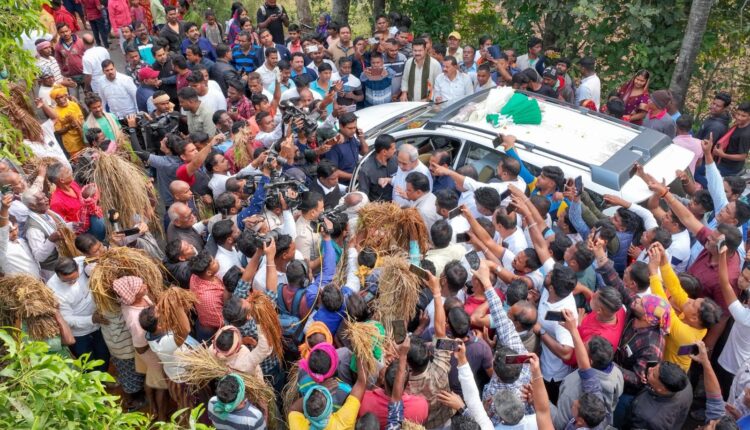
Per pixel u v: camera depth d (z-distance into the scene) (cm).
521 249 614
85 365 302
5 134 502
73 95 1191
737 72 1182
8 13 491
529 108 759
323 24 1285
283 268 590
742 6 1047
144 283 541
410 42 1134
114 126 863
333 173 719
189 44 1164
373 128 891
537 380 439
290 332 559
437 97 1028
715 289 594
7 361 317
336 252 622
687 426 609
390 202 691
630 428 494
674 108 915
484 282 521
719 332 594
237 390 438
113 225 650
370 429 412
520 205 591
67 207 665
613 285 578
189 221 646
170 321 508
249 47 1166
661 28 1078
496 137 724
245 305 496
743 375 516
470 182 677
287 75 1009
